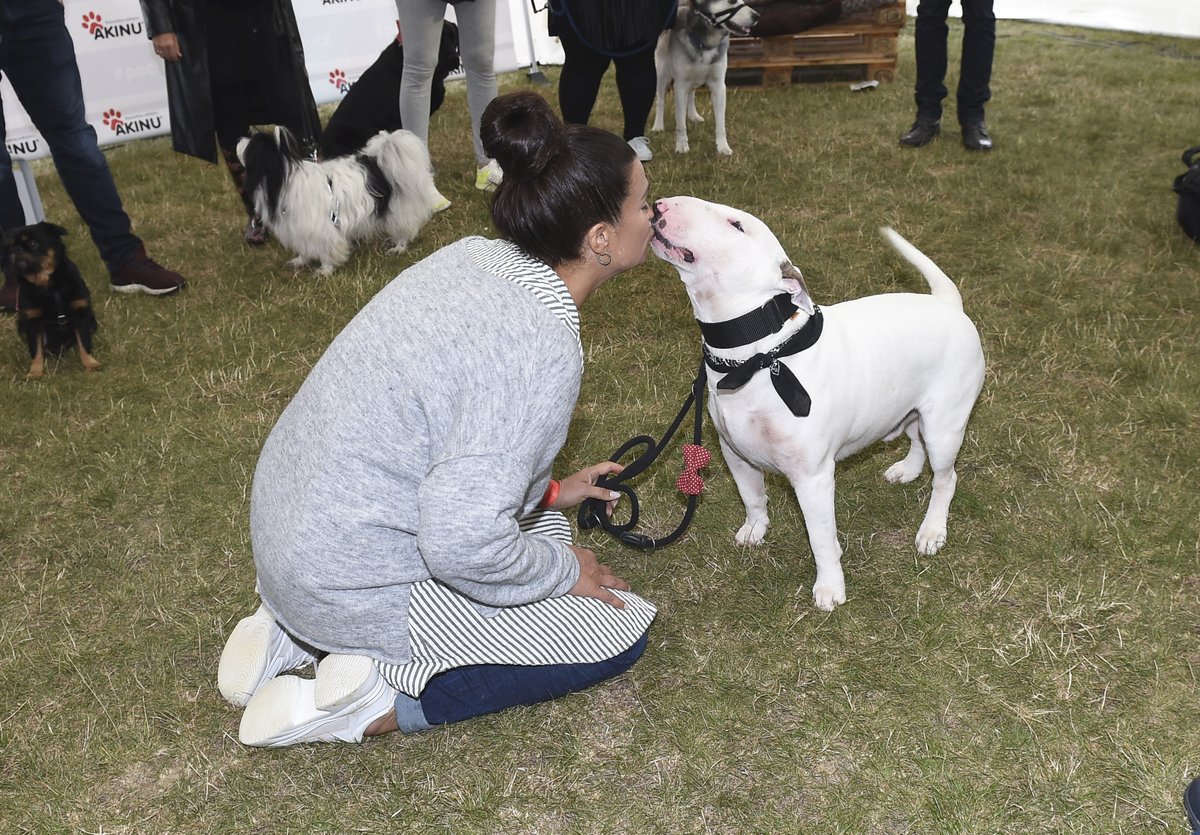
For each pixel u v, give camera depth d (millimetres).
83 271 4926
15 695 2408
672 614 2564
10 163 4367
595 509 2539
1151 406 3188
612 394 3537
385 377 1679
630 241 1771
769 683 2322
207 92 4613
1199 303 3852
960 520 2820
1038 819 1950
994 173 5250
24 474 3312
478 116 5457
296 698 2113
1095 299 3908
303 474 1770
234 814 2080
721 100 5719
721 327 2154
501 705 2195
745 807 2020
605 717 2262
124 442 3432
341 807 2082
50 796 2137
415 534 1828
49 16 4066
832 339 2264
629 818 2018
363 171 4719
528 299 1667
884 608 2523
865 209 4914
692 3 5457
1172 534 2660
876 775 2068
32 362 3969
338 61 7727
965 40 5465
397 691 2096
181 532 2967
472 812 2037
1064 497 2850
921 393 2486
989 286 4078
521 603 1884
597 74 5090
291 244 4684
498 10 8148
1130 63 7324
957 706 2219
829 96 6926
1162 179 5078
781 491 2994
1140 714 2160
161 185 6148
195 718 2326
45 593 2748
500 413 1624
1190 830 1898
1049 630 2406
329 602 1851
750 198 5121
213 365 3945
